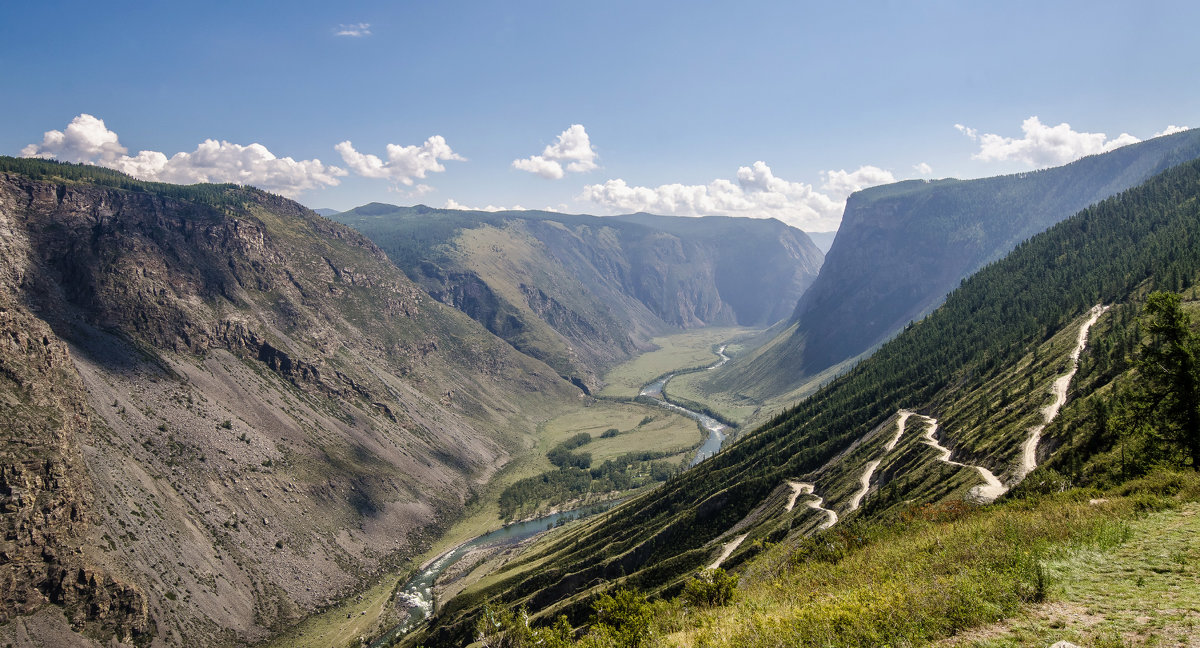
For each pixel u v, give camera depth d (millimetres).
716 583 39656
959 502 56875
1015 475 78062
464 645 121062
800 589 36562
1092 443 67812
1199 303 108188
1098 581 24875
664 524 148375
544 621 110312
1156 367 53188
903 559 36281
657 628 34125
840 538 55281
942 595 24562
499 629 40344
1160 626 19781
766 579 48562
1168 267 138875
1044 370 119062
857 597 27453
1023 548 29734
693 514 141250
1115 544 29516
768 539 107125
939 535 40219
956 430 116938
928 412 145250
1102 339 112500
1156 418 55469
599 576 131250
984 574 26578
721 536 128500
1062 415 85625
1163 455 51125
